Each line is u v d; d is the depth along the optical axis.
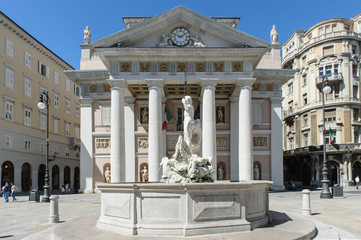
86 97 33.75
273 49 34.59
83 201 23.22
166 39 28.02
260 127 33.53
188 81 27.70
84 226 10.43
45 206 20.34
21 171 37.66
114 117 27.00
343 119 44.56
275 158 33.09
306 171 50.19
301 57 51.50
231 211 9.09
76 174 52.97
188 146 11.98
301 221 10.93
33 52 41.31
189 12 27.47
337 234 9.73
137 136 33.47
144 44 28.11
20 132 37.41
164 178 11.89
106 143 33.44
